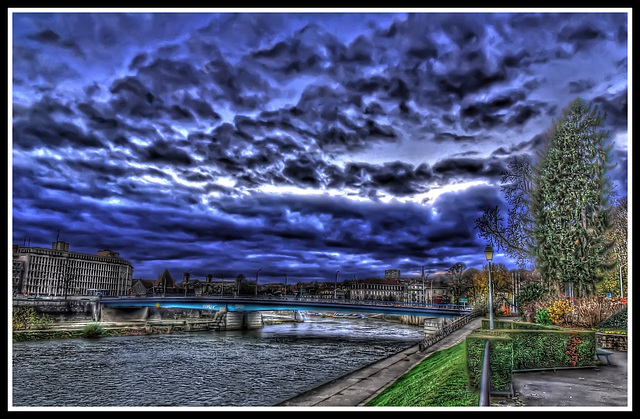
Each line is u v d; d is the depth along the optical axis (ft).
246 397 121.70
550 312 89.40
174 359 190.70
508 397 38.34
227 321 352.90
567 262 103.04
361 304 270.46
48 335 253.44
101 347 225.76
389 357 84.33
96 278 650.02
